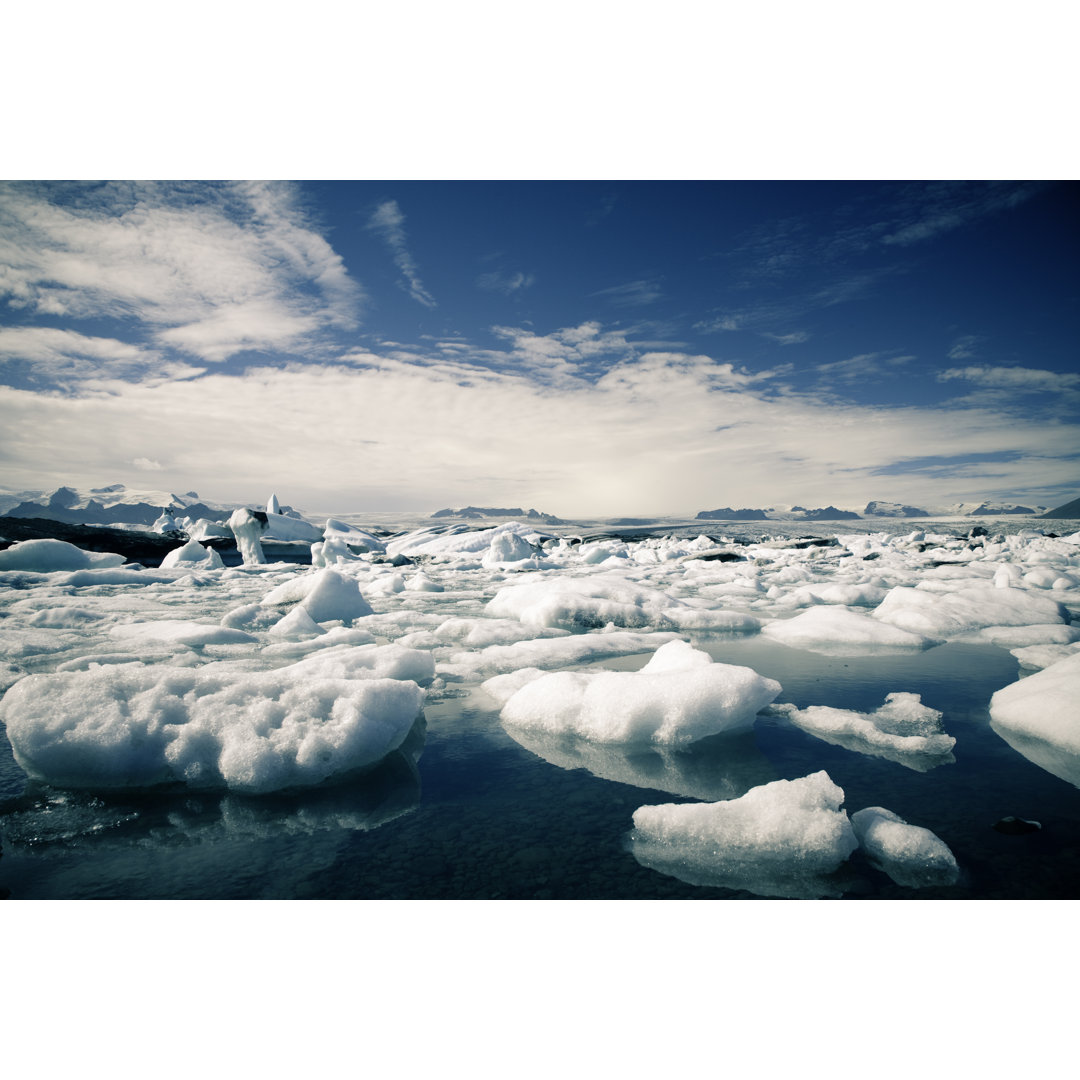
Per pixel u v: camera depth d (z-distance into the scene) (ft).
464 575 50.98
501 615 25.54
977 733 9.66
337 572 25.00
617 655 16.25
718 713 9.59
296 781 7.81
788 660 15.08
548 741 9.55
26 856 6.19
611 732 9.42
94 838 6.53
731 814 6.35
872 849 5.99
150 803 7.37
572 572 48.60
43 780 7.97
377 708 9.00
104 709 8.18
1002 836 6.31
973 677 13.24
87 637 18.39
